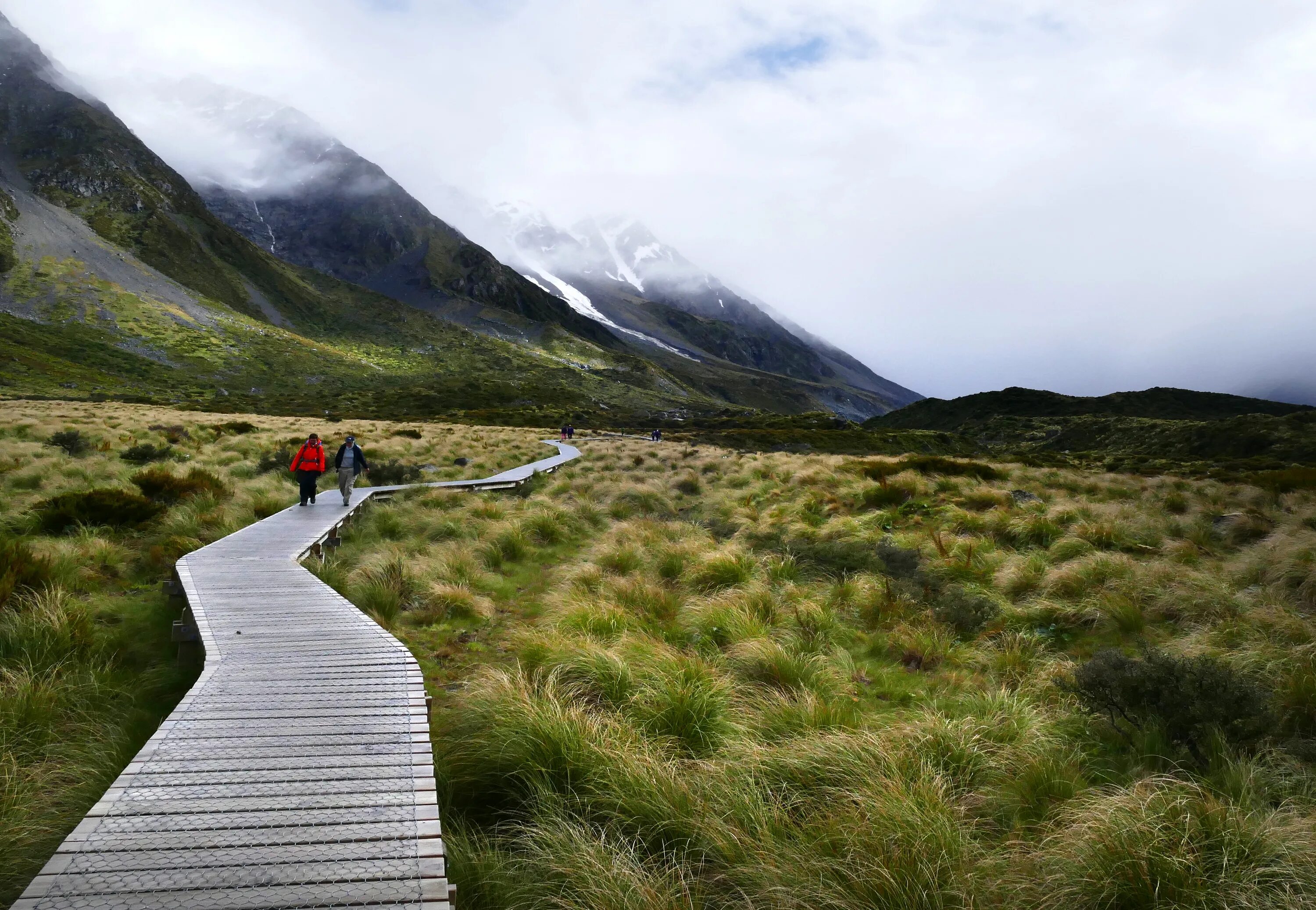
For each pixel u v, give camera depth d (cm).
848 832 332
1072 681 542
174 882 267
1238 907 278
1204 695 450
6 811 335
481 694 467
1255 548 885
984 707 514
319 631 608
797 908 292
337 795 337
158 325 16138
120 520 1050
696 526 1226
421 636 703
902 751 407
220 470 1778
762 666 587
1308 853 306
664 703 475
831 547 962
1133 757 441
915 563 888
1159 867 291
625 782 376
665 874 312
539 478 2172
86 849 285
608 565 952
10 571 638
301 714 434
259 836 299
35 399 7069
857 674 610
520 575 991
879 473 1594
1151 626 695
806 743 420
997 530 1101
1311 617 636
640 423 10862
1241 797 368
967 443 8238
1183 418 13612
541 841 344
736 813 353
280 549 950
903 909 287
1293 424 7631
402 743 396
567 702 484
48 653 534
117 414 4203
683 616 731
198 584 758
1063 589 788
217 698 456
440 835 308
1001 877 314
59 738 430
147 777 348
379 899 264
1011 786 396
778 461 2275
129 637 638
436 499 1552
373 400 11950
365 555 1020
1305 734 458
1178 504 1352
